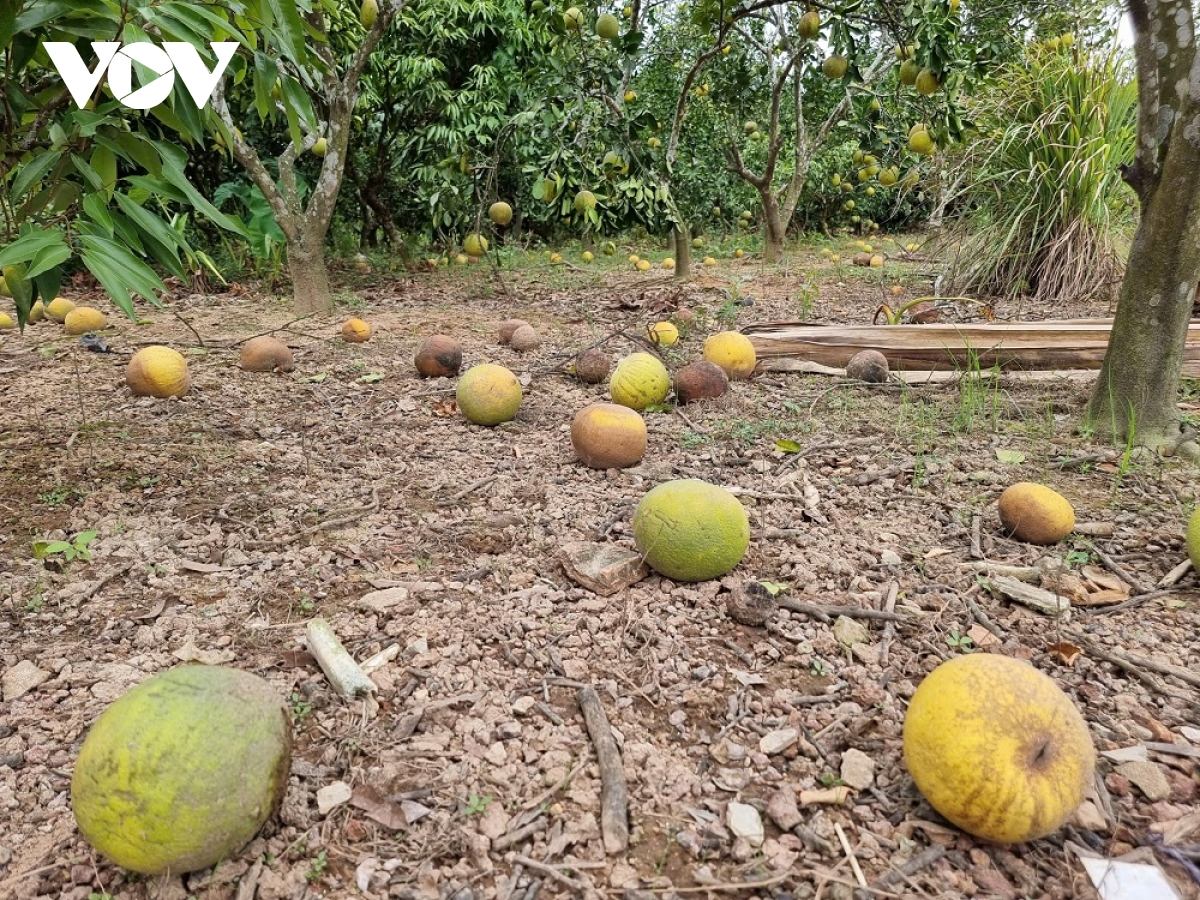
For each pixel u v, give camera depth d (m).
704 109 13.63
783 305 8.62
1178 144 3.88
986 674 1.84
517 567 3.18
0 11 2.20
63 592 2.98
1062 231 8.20
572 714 2.35
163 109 2.67
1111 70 8.01
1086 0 9.73
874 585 3.04
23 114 2.79
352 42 9.73
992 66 7.79
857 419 4.92
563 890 1.79
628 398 5.02
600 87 7.96
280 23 2.73
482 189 11.06
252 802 1.75
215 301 9.17
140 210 2.54
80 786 1.68
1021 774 1.74
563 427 4.87
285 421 4.96
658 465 4.22
